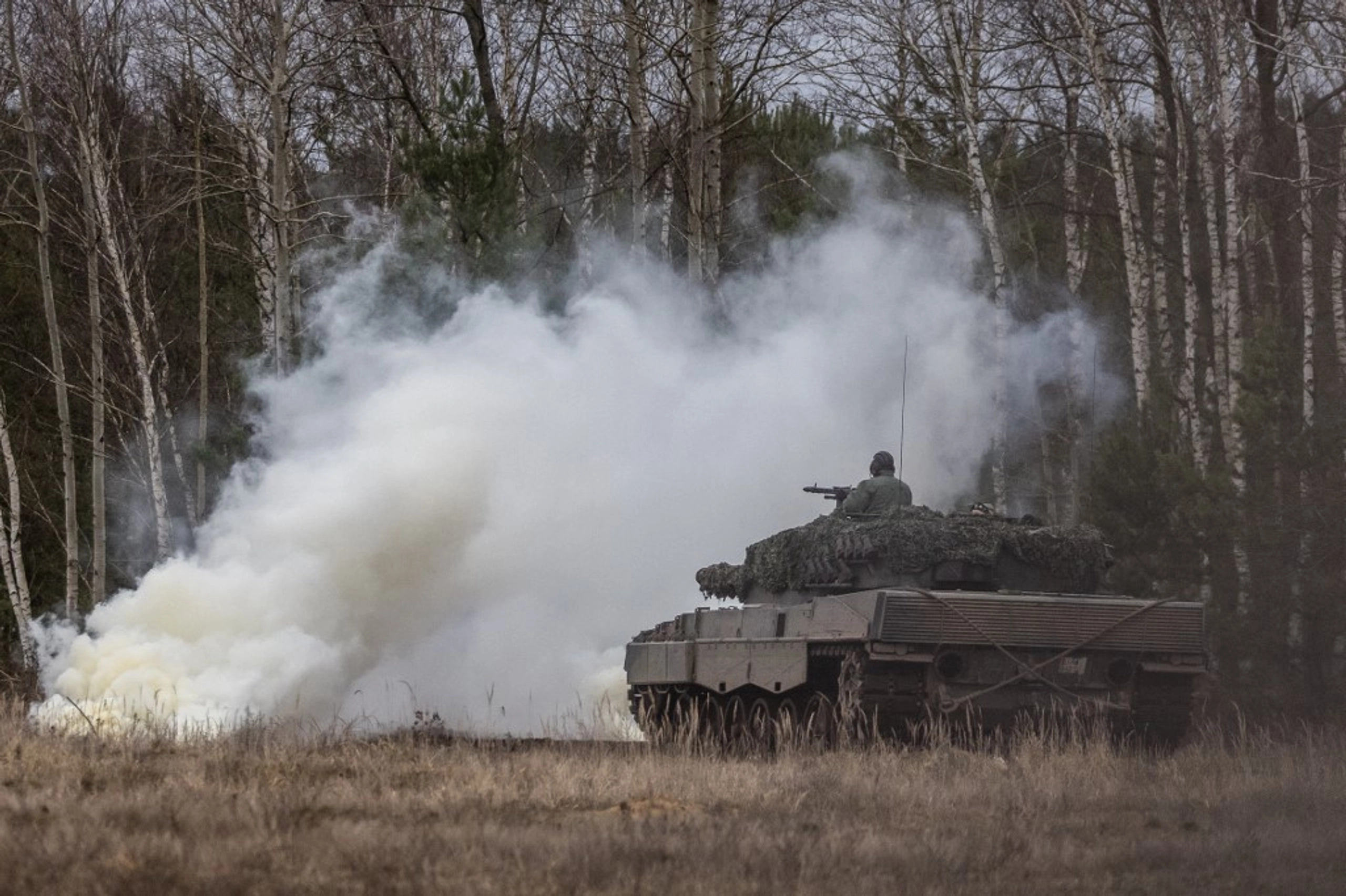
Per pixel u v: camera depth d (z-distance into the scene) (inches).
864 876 1153.4
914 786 1632.6
